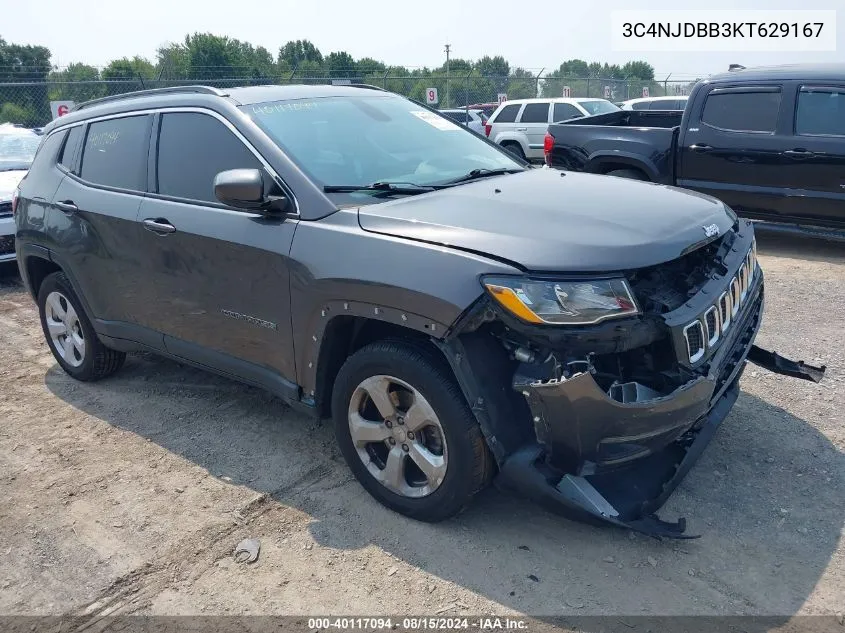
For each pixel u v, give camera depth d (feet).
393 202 10.78
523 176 12.66
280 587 9.47
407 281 9.32
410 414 9.99
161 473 12.41
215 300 12.19
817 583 8.92
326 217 10.62
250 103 12.45
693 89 27.02
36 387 16.53
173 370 16.97
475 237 9.31
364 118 13.28
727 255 10.82
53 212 15.25
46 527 11.07
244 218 11.52
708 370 9.26
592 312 8.55
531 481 9.09
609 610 8.69
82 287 15.01
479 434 9.41
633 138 28.48
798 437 12.23
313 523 10.73
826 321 17.85
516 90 96.12
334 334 10.71
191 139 12.76
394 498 10.60
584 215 9.88
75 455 13.23
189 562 10.07
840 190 23.90
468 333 9.22
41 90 72.08
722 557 9.46
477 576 9.41
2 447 13.67
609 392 8.71
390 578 9.49
